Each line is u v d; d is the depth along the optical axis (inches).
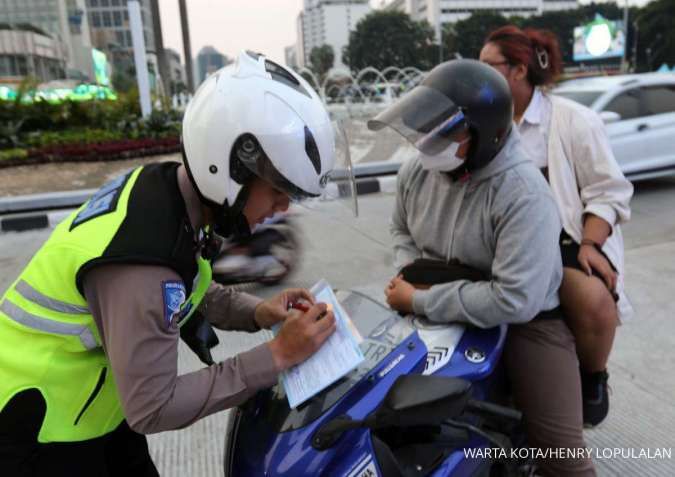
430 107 63.1
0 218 278.4
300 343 50.7
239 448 57.2
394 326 61.4
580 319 81.2
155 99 620.4
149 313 43.1
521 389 75.3
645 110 293.0
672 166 295.9
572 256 85.4
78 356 48.9
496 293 63.4
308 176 47.5
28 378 47.3
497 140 63.8
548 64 88.0
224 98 45.9
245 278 177.0
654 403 112.9
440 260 73.7
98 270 43.7
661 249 207.6
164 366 44.3
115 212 46.0
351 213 62.3
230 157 45.8
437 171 69.2
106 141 494.6
